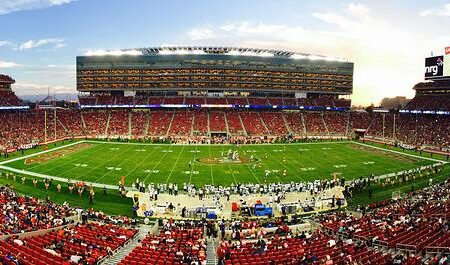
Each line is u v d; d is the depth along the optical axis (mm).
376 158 76000
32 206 37344
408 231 29516
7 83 112875
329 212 42219
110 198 45844
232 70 140750
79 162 66625
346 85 148750
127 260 23781
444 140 93812
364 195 49125
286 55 149750
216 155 76938
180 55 138750
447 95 120188
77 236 28547
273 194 47406
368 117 125750
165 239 28750
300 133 115688
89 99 128625
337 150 86750
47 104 162125
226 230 33844
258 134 112188
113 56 139000
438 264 22094
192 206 43562
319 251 25516
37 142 89938
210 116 121000
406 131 107188
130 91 141375
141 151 81250
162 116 119875
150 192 46062
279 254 25094
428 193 46062
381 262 23359
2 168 59938
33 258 23094
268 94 146625
